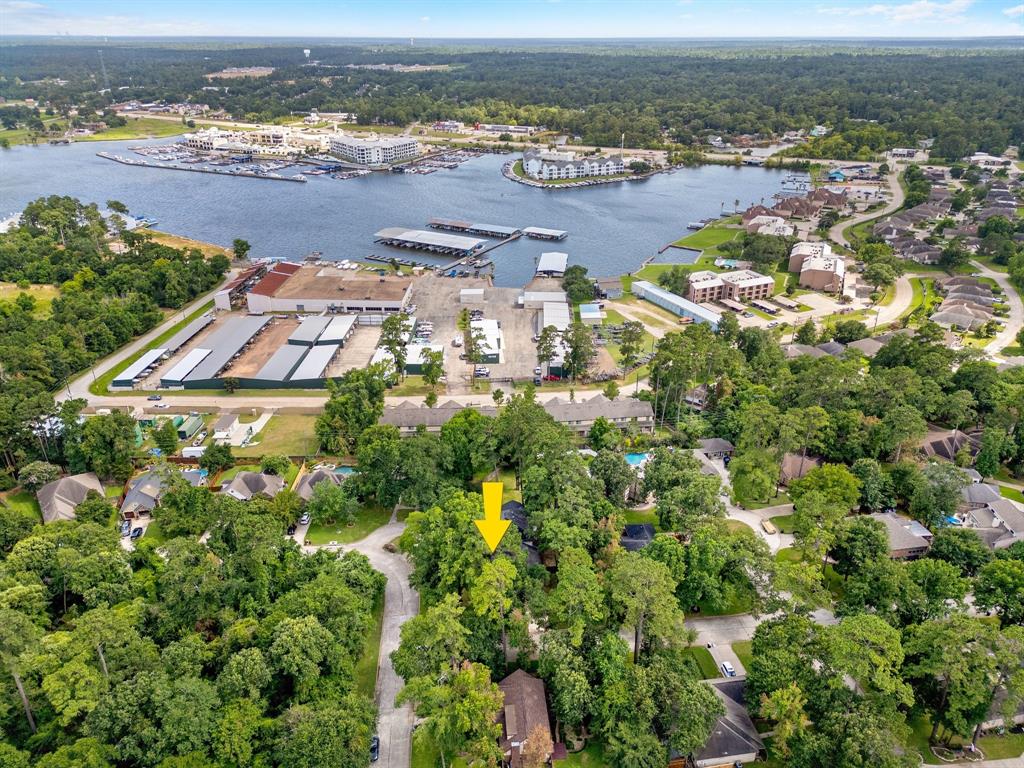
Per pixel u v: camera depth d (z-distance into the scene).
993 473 152.88
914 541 128.62
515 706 93.50
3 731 85.81
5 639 85.31
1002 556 120.00
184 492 139.62
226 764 84.12
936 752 92.62
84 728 83.06
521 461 153.38
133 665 92.00
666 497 134.62
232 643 99.50
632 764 86.44
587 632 101.94
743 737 92.69
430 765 91.88
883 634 91.88
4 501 150.75
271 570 116.31
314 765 83.25
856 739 82.88
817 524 124.44
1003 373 189.12
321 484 142.12
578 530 120.69
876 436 155.88
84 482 152.38
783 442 146.25
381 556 133.75
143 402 197.38
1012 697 86.81
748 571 113.94
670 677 92.50
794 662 94.31
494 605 103.56
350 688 99.19
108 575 113.06
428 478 140.62
